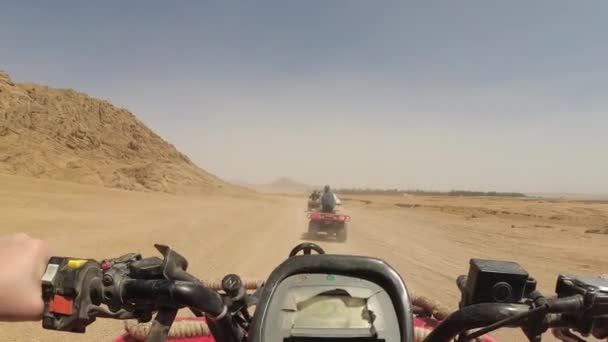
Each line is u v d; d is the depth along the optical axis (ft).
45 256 3.68
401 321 6.82
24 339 22.65
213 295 5.24
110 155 342.64
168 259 4.88
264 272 41.29
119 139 386.93
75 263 3.97
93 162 285.64
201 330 10.89
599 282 5.51
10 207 85.66
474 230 101.19
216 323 5.74
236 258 48.14
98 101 412.36
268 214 129.80
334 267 7.39
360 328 6.73
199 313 6.12
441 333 5.75
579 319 5.42
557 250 68.59
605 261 58.75
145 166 290.35
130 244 52.75
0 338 22.61
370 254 57.72
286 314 6.86
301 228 89.61
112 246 50.19
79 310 3.95
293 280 7.32
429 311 11.59
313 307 6.93
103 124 391.24
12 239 3.55
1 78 310.24
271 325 6.77
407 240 76.84
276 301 7.03
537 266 53.62
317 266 7.43
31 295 3.40
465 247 69.62
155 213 103.40
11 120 280.92
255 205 189.37
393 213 166.50
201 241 60.13
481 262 5.90
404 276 43.57
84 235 57.11
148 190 256.73
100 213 92.89
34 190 130.41
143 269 4.72
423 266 50.19
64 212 87.86
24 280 3.35
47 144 276.00
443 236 85.71
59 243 49.75
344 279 7.30
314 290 7.13
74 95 387.96
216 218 101.45
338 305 6.97
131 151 380.58
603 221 143.02
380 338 6.63
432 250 64.39
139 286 4.55
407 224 113.91
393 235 84.58
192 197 228.63
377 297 7.07
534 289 5.87
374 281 7.32
